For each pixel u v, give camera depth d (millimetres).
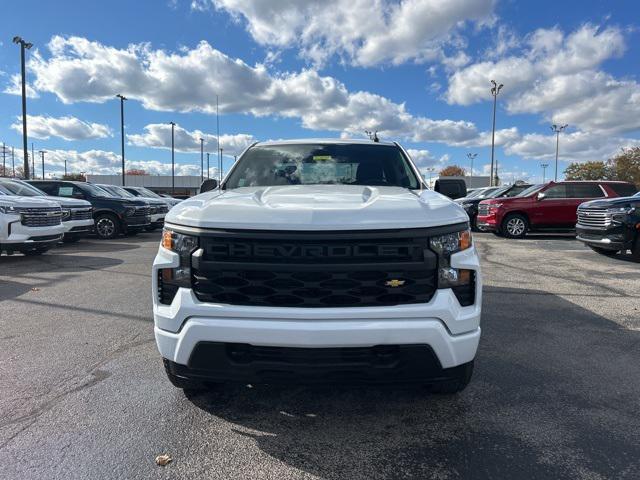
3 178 11461
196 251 2676
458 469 2508
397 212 2674
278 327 2541
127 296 6438
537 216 14469
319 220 2582
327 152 4387
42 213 9594
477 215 16500
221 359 2643
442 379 2705
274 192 3357
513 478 2424
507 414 3111
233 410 3176
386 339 2549
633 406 3225
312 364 2578
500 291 6746
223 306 2621
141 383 3596
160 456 2623
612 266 8930
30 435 2844
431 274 2639
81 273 8234
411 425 2977
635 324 5156
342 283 2578
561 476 2434
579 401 3301
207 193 3637
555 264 9180
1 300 6211
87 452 2662
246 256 2607
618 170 69062
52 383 3590
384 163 4262
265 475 2463
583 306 5922
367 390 3482
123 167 41031
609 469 2492
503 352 4285
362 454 2658
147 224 15562
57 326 5051
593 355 4211
